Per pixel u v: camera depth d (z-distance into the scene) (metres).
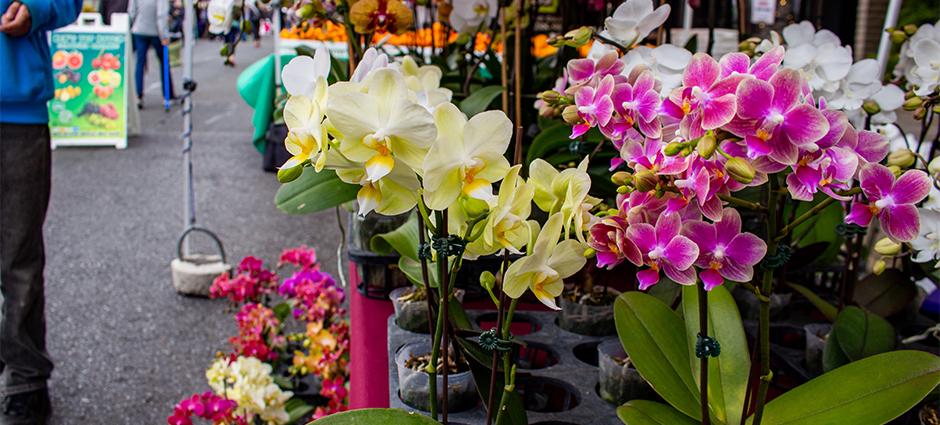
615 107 0.81
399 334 1.28
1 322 2.39
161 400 2.67
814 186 0.67
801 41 1.21
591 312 1.33
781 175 0.85
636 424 0.89
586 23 2.51
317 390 2.38
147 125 7.88
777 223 0.89
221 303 3.55
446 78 2.09
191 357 3.00
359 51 1.54
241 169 6.11
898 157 0.96
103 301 3.53
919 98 1.12
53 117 6.75
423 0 2.01
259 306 2.42
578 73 0.96
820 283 1.79
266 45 18.11
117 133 6.84
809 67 1.13
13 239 2.32
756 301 1.46
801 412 0.90
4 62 2.20
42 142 2.33
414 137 0.68
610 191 1.63
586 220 0.77
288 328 3.24
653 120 0.78
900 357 0.91
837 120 0.66
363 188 0.73
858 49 3.89
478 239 0.78
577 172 0.76
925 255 0.97
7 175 2.28
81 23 6.88
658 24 1.03
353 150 0.69
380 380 1.38
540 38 2.94
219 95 10.20
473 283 1.54
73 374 2.84
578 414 1.10
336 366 2.19
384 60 0.78
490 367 0.94
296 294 2.44
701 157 0.68
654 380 0.94
